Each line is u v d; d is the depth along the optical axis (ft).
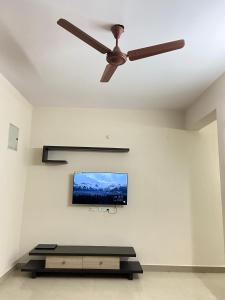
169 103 13.65
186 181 14.08
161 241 13.44
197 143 14.47
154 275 12.43
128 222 13.58
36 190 13.80
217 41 7.92
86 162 14.14
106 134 14.44
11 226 12.10
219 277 12.36
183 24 7.11
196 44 8.07
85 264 11.73
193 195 13.94
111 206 13.70
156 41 7.90
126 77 10.52
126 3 6.37
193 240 13.48
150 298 9.76
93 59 9.14
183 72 10.02
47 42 8.14
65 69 9.96
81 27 7.34
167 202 13.84
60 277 11.75
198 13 6.67
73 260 11.75
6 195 11.44
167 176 14.10
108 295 9.94
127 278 11.84
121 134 14.46
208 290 10.66
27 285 10.75
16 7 6.59
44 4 6.47
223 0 6.20
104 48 6.73
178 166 14.21
